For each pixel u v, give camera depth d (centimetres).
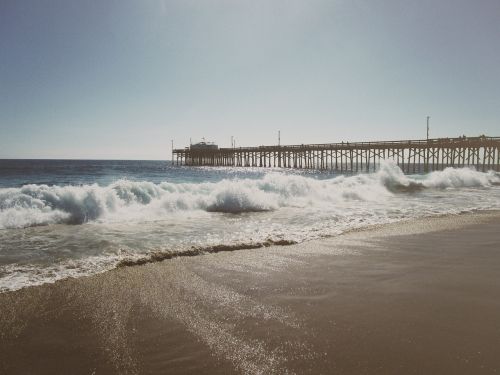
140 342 286
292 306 360
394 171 2311
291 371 244
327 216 1004
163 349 275
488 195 1666
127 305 359
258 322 323
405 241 671
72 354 268
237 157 6450
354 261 530
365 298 382
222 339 291
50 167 6059
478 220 932
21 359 261
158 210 1027
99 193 981
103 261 510
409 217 992
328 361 257
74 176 3725
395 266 505
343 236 716
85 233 732
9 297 372
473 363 252
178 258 539
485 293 397
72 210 910
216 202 1123
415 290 407
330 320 327
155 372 245
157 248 590
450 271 482
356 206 1238
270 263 516
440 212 1092
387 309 352
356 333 301
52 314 335
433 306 359
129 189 1127
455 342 283
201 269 482
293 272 475
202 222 888
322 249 605
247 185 1414
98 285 412
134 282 425
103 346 280
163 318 330
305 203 1279
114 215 948
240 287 415
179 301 371
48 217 861
